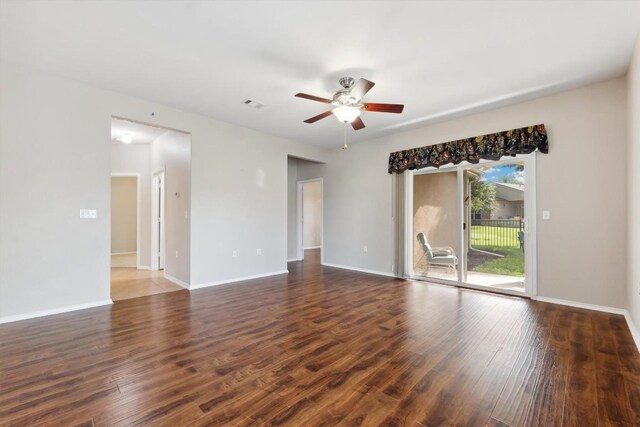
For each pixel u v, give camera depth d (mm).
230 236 4988
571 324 3027
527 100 3922
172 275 5121
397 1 2123
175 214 5012
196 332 2836
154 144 5973
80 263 3494
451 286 4691
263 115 4547
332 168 6609
